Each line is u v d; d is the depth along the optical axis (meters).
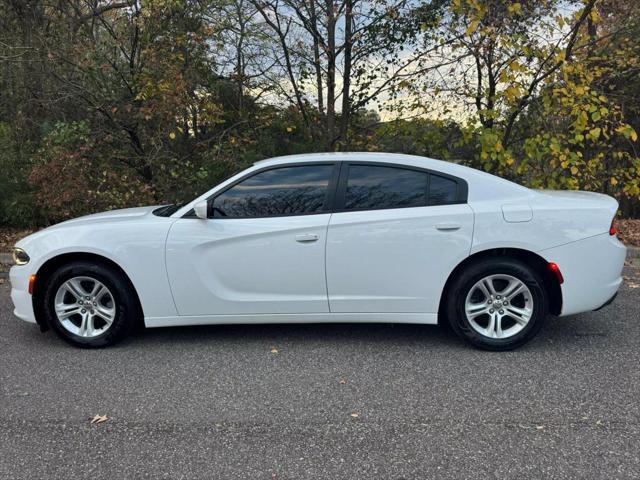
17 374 3.92
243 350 4.35
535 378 3.77
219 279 4.25
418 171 4.28
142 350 4.37
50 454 2.90
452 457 2.83
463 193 4.21
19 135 9.16
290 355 4.24
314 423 3.19
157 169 8.70
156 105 7.86
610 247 4.15
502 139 8.36
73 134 8.19
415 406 3.39
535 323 4.18
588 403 3.40
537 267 4.27
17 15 9.11
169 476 2.70
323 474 2.70
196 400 3.50
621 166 9.40
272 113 9.35
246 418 3.26
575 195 4.52
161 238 4.22
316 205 4.25
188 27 8.44
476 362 4.06
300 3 8.38
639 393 3.53
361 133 9.67
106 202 8.24
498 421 3.19
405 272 4.16
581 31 8.25
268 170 4.34
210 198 4.31
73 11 9.18
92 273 4.27
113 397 3.55
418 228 4.12
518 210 4.12
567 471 2.69
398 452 2.88
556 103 7.90
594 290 4.17
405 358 4.15
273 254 4.19
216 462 2.81
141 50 8.30
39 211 9.16
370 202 4.23
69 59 8.45
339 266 4.18
